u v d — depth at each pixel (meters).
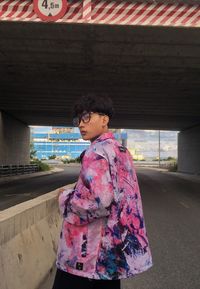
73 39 18.17
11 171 43.56
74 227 3.40
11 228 5.51
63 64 22.22
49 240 7.40
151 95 31.11
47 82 26.95
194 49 19.09
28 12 15.46
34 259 6.23
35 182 35.28
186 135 60.19
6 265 5.06
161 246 10.05
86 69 23.19
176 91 29.25
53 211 8.23
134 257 3.35
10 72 24.41
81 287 3.40
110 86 27.81
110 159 3.39
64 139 141.00
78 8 15.49
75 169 74.62
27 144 56.25
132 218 3.41
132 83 26.67
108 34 17.50
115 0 15.49
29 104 37.38
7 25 16.59
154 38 17.83
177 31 16.83
